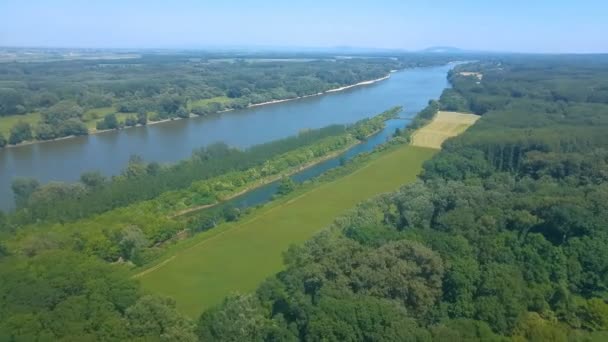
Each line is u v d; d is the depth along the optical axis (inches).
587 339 3503.9
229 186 7426.2
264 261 5123.0
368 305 3211.1
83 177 7111.2
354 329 3100.4
